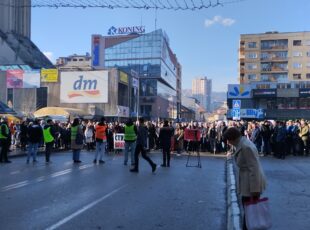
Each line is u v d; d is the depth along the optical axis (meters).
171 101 132.12
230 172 14.12
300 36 115.56
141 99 108.88
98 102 59.91
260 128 23.09
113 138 24.92
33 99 61.19
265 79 116.94
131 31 126.62
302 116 71.19
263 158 21.20
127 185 11.91
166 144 17.23
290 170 15.88
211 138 24.92
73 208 8.70
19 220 7.62
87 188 11.30
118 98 61.59
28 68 66.69
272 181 12.94
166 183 12.43
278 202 9.52
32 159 20.17
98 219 7.77
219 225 7.48
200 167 17.17
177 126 25.20
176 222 7.65
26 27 88.69
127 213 8.31
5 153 18.41
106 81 59.94
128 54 123.75
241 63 118.50
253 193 5.35
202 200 9.81
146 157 15.20
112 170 15.63
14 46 79.12
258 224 5.17
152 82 108.81
